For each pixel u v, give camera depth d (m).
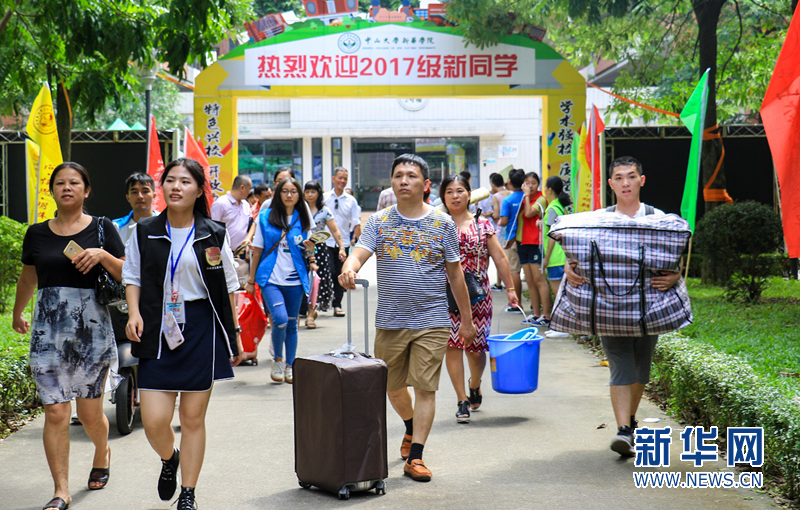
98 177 16.27
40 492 4.67
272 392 7.22
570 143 15.65
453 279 4.99
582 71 32.03
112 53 10.16
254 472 4.99
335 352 4.74
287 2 30.94
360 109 31.27
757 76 15.79
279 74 15.48
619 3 14.27
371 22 15.41
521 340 6.30
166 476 4.29
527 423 6.08
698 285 13.23
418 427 4.86
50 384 4.38
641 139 16.33
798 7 6.55
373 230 4.92
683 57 16.41
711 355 6.17
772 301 11.14
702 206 16.31
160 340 4.06
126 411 5.83
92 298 4.50
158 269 4.09
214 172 15.58
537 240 10.80
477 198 6.44
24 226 10.98
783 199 6.70
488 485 4.67
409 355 4.93
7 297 10.84
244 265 8.41
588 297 5.00
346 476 4.42
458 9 15.01
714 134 13.29
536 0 15.23
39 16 9.93
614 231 5.02
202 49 10.09
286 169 8.75
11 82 13.41
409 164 4.86
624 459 5.17
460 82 15.53
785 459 4.37
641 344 5.27
